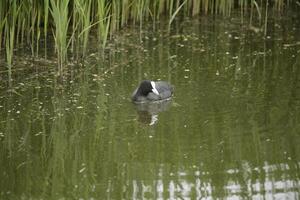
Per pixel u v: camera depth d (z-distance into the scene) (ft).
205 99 49.01
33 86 51.65
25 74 53.78
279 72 53.98
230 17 67.97
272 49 59.31
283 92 49.98
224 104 48.01
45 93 50.47
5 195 36.96
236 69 54.80
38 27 56.13
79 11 55.83
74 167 40.09
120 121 45.96
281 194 36.47
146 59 57.31
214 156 40.78
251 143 42.14
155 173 39.06
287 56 57.52
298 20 66.74
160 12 67.92
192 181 38.14
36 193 37.22
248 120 45.34
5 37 56.95
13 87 51.44
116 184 37.99
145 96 48.96
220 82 52.11
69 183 38.24
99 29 58.90
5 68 54.60
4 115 46.96
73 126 45.32
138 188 37.47
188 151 41.42
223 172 38.96
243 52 58.70
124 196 36.65
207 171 39.17
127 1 63.93
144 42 61.26
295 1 70.79
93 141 43.19
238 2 71.05
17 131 44.75
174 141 42.78
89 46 59.62
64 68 54.95
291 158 40.32
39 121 46.09
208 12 69.26
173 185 37.73
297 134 43.21
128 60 56.95
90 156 41.29
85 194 36.96
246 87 51.08
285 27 65.00
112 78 53.26
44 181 38.58
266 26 65.10
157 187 37.52
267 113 46.37
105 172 39.40
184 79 52.80
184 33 63.67
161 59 57.21
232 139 42.73
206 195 36.55
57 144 42.98
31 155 41.70
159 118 46.26
